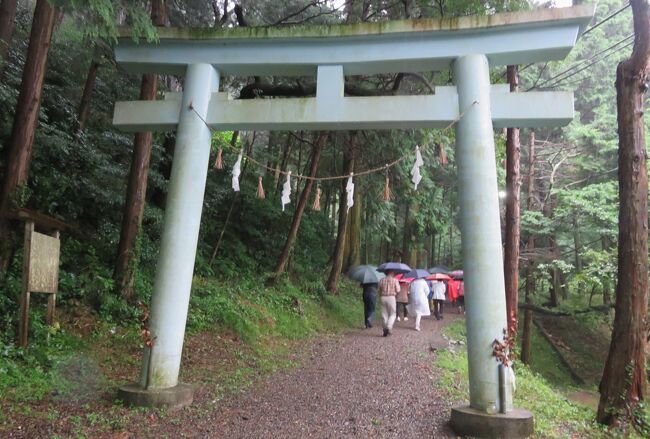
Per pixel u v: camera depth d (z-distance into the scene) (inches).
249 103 220.4
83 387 215.8
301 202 579.5
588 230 562.3
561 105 200.7
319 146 592.1
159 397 195.3
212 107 223.1
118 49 231.8
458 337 475.5
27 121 294.8
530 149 676.7
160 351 205.3
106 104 536.1
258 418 191.9
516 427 171.9
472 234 191.6
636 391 214.1
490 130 199.3
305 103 216.4
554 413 225.6
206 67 226.7
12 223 295.7
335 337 435.8
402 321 576.1
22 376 209.8
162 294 208.2
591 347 708.7
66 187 390.0
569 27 199.6
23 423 167.5
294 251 685.9
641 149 225.6
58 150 390.6
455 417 181.0
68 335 273.6
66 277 323.6
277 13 506.6
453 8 340.2
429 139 461.7
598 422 218.2
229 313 376.2
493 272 187.9
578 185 684.7
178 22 542.6
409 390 242.2
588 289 629.6
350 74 231.9
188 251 213.8
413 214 774.5
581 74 681.0
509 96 203.6
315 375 277.1
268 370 287.0
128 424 175.3
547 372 653.9
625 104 229.9
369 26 210.7
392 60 214.4
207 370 270.1
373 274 508.7
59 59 498.0
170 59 230.1
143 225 473.1
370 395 231.9
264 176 740.0
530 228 607.5
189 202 214.8
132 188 359.6
